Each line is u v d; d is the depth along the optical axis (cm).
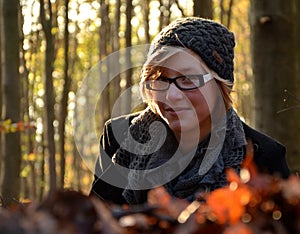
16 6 1595
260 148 392
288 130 933
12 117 1573
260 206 180
